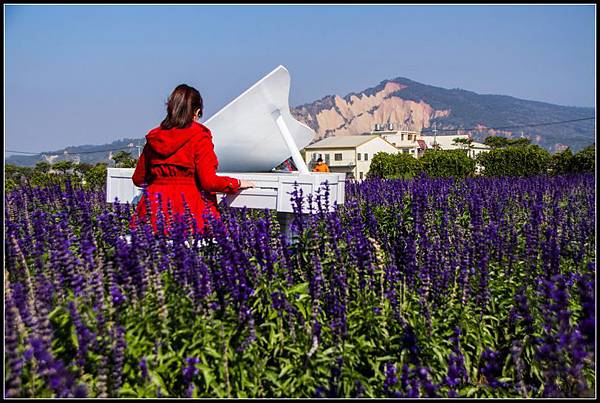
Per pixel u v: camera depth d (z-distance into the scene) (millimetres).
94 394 2801
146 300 3254
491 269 4820
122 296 2963
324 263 4199
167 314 3148
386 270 4168
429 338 3537
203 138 5375
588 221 5895
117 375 2771
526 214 7723
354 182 12469
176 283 3428
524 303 3668
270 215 4930
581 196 10250
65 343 3004
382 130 113938
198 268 3463
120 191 6578
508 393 3533
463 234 5727
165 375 3096
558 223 6137
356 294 3971
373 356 3592
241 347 3264
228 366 3238
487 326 4023
